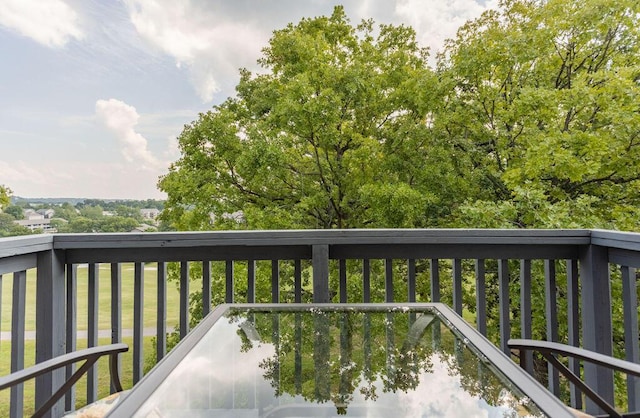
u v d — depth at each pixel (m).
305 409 1.19
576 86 5.11
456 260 1.95
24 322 1.70
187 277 1.91
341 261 1.95
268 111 8.05
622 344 4.51
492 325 5.95
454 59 6.47
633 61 5.59
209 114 7.64
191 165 7.57
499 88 6.15
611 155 5.36
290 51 7.52
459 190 6.67
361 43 8.48
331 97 6.51
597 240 1.81
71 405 1.84
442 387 1.10
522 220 5.34
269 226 6.41
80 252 1.87
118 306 1.90
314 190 7.70
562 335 4.87
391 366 1.25
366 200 6.54
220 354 1.31
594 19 5.30
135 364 1.87
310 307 1.53
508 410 0.89
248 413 1.19
